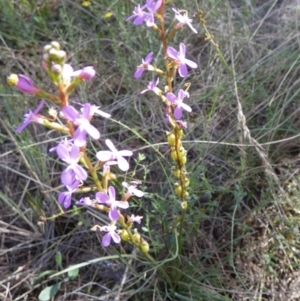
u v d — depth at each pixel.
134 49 0.44
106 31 0.47
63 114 0.19
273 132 0.37
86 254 0.35
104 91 0.43
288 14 0.45
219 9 0.45
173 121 0.25
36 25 0.49
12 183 0.39
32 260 0.34
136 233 0.26
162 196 0.35
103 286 0.32
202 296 0.32
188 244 0.34
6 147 0.40
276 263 0.33
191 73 0.42
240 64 0.42
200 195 0.35
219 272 0.33
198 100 0.38
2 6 0.47
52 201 0.37
